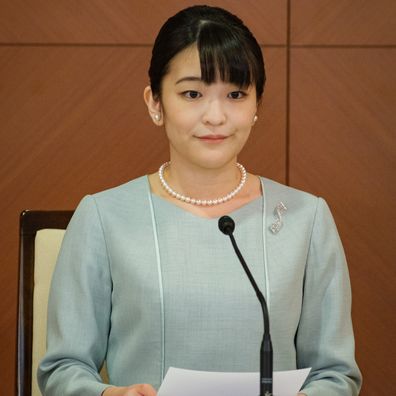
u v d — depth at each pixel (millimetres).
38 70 7434
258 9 7531
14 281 7527
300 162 7566
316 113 7551
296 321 4855
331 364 4859
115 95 7473
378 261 7613
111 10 7449
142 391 4168
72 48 7441
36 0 7426
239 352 4613
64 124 7457
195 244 4789
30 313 5441
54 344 4836
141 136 7492
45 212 5598
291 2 7531
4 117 7430
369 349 7672
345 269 5078
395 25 7570
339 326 4934
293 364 4812
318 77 7543
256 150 7566
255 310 4641
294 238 4910
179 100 4645
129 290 4711
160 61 4699
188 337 4605
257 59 4672
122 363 4777
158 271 4676
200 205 4965
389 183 7590
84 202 5070
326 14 7547
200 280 4656
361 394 7680
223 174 4957
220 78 4559
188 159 4797
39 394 5277
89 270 4887
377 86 7559
